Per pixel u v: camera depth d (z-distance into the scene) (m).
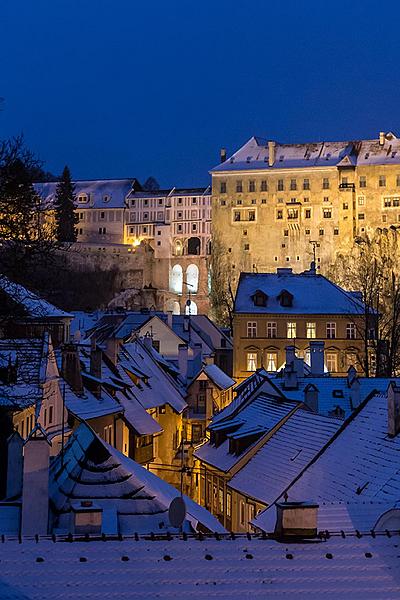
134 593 11.82
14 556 12.39
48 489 19.48
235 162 162.62
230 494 34.97
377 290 82.50
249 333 78.69
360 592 12.12
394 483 22.75
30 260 31.83
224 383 61.91
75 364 37.72
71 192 166.62
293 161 160.00
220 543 13.08
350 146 161.12
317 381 42.94
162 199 183.75
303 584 12.23
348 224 154.88
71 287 158.25
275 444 34.62
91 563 12.38
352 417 29.88
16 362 30.34
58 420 33.28
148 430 44.44
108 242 185.62
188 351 70.38
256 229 158.50
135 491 21.47
